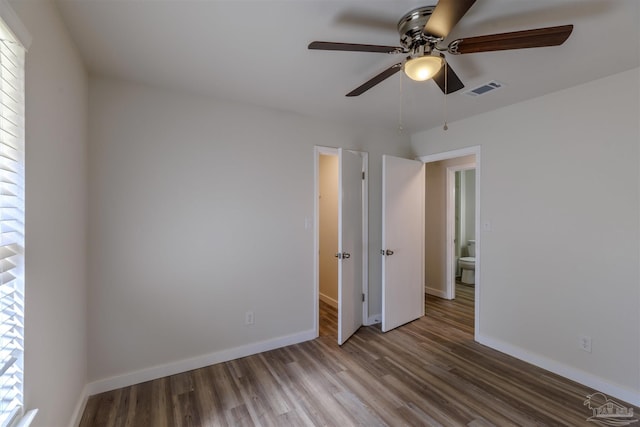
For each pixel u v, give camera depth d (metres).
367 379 2.37
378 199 3.64
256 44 1.78
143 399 2.10
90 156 2.13
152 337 2.36
